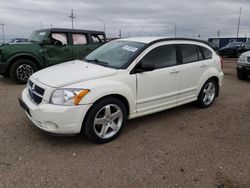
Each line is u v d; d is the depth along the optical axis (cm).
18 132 396
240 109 550
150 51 418
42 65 793
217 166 316
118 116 380
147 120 468
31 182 275
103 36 945
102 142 367
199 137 401
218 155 344
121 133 405
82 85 337
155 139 389
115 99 367
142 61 403
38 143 362
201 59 516
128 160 325
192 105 567
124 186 274
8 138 375
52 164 310
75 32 859
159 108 441
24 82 767
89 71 373
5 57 728
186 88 485
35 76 388
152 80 413
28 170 296
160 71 425
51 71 394
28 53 758
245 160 332
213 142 384
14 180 277
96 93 341
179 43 473
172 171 303
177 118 483
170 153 346
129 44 443
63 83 336
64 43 834
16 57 744
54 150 344
